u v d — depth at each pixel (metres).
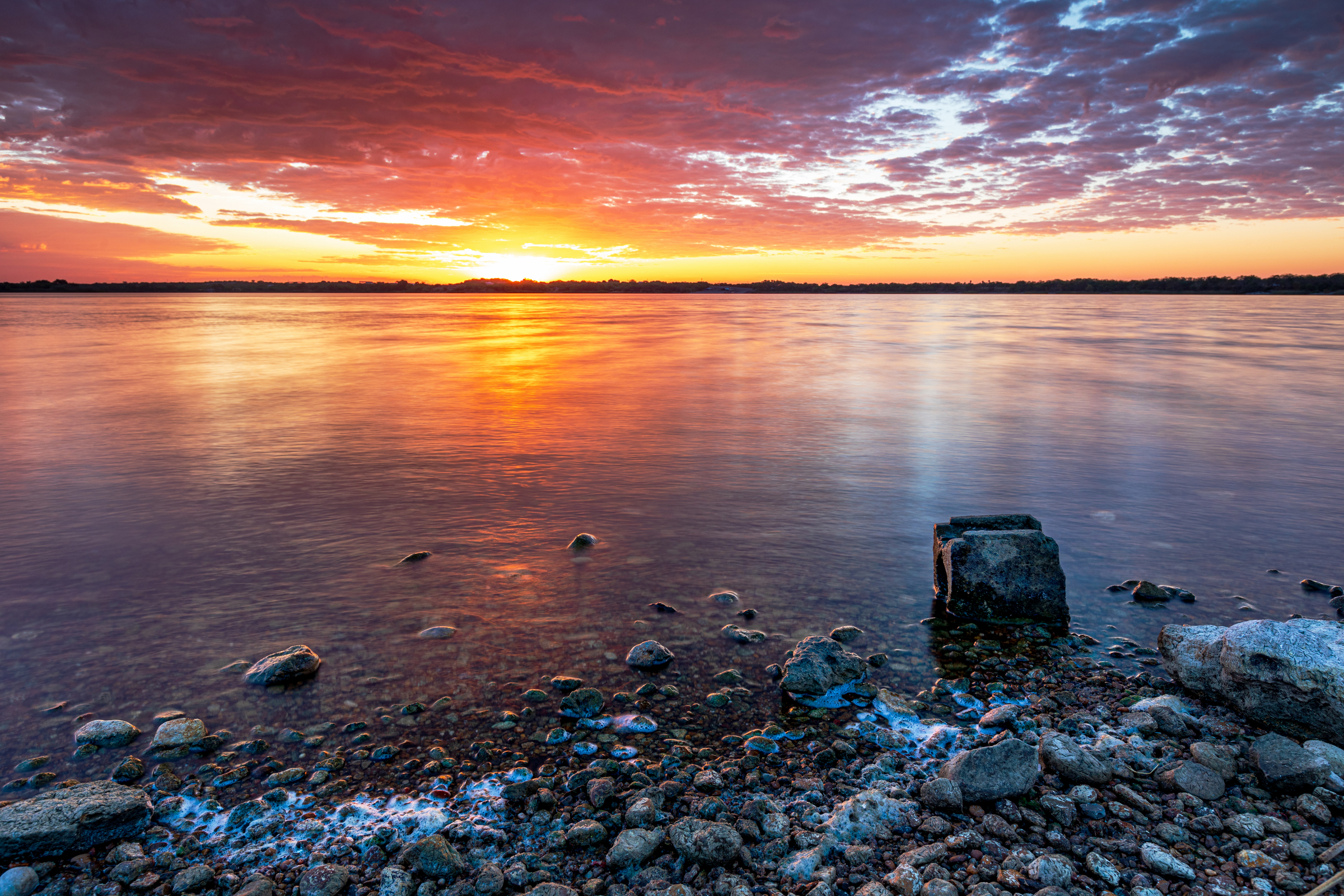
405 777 4.38
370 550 8.40
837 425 16.34
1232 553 8.18
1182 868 3.39
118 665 5.75
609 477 11.80
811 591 7.29
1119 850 3.59
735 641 6.20
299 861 3.68
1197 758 4.32
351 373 27.30
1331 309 116.81
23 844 3.62
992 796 3.94
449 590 7.28
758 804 3.97
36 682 5.50
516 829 3.89
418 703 5.21
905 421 16.86
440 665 5.79
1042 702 5.18
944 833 3.74
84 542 8.65
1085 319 78.31
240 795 4.23
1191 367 28.39
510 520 9.52
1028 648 6.08
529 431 15.79
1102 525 9.18
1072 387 22.70
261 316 91.31
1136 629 6.41
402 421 17.02
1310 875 3.36
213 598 7.08
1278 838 3.63
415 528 9.21
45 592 7.20
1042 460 12.82
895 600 7.10
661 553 8.34
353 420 17.08
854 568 7.92
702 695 5.36
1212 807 3.92
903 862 3.50
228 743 4.74
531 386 23.58
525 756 4.61
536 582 7.48
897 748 4.67
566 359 33.31
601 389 22.86
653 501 10.39
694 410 18.59
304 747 4.70
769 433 15.41
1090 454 13.21
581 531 9.10
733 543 8.67
